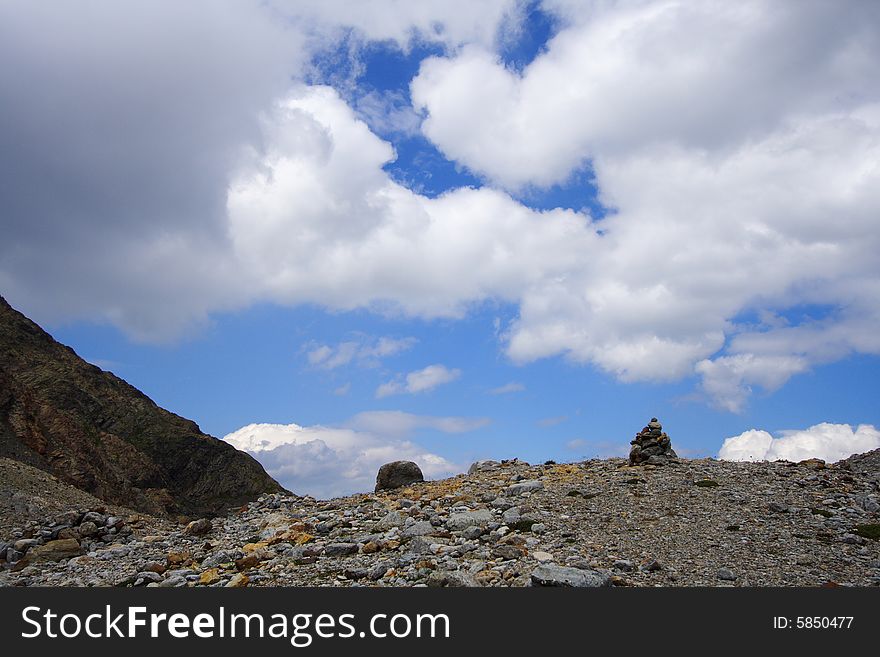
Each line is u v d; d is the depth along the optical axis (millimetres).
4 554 27609
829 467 30781
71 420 96625
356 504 30562
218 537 28938
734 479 28094
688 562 19688
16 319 123125
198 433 123938
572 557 19797
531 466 35469
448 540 22188
